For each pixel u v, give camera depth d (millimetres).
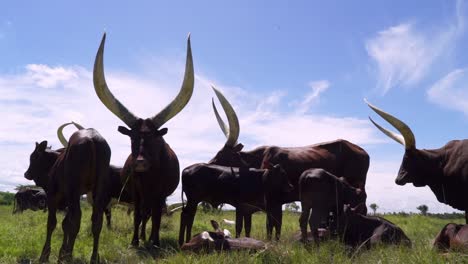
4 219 15242
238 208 9602
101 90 8781
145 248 8969
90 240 9047
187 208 9500
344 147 12094
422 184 9812
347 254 6605
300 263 6195
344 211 7953
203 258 6199
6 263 7098
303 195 8320
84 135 7109
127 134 8750
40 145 8562
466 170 9133
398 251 6191
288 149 11766
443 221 16188
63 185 6984
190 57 9078
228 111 11008
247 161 11352
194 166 9664
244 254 6367
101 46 8695
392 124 9570
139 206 9539
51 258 7422
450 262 5453
